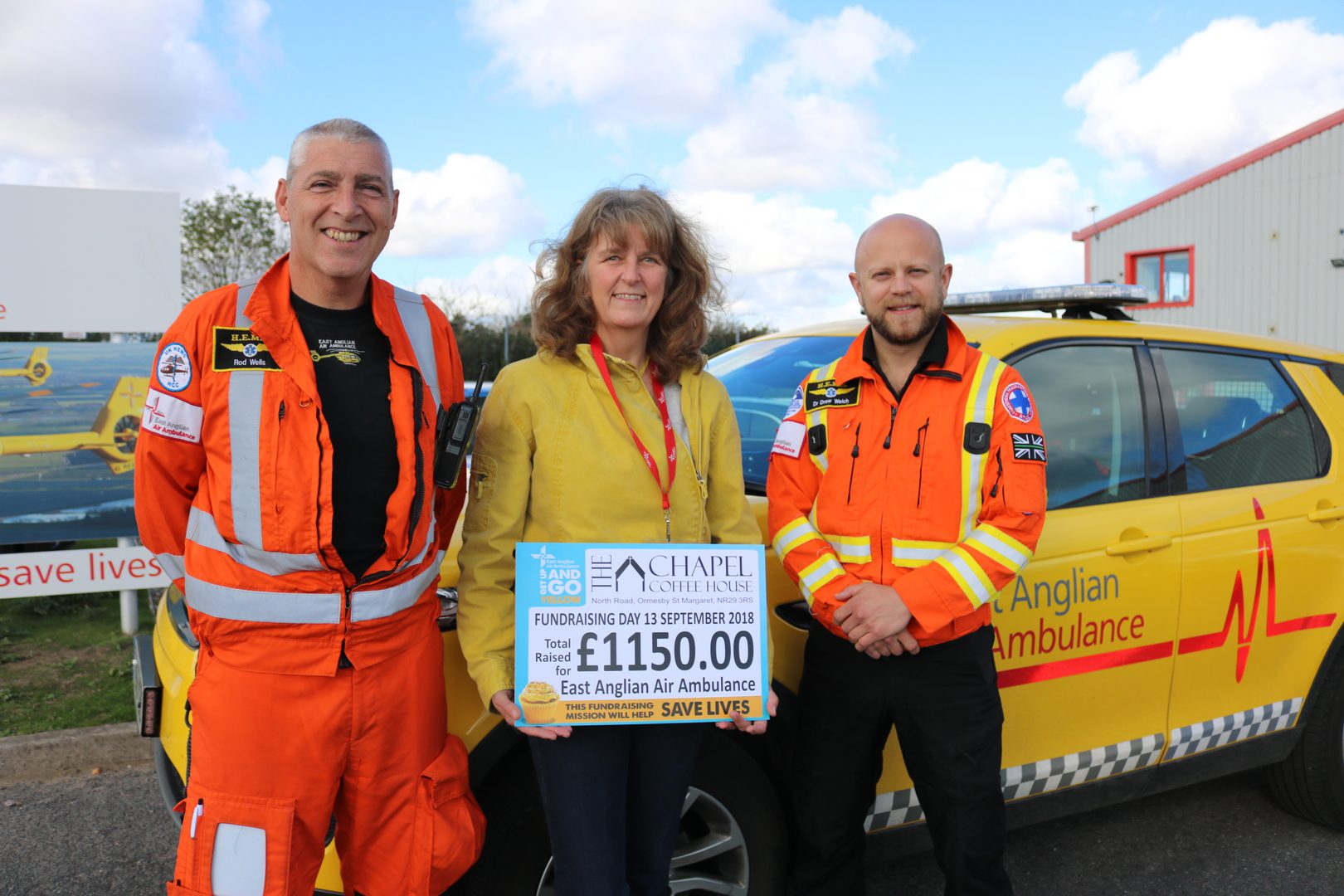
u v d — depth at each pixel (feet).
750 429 10.36
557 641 6.39
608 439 6.63
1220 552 10.35
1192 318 76.23
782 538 8.02
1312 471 11.62
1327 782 11.39
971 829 7.61
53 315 17.20
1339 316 69.26
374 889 6.57
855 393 8.03
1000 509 7.51
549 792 6.47
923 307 7.63
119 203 17.49
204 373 6.05
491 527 6.61
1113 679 9.70
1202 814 12.25
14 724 13.83
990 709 7.70
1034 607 9.07
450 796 6.63
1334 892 10.37
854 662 7.75
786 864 8.21
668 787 6.67
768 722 8.38
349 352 6.30
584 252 6.75
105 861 10.80
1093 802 9.89
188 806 6.14
